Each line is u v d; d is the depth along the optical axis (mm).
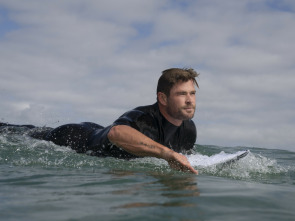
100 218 1579
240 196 2121
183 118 4734
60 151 5051
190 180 2844
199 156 4781
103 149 4945
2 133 6570
